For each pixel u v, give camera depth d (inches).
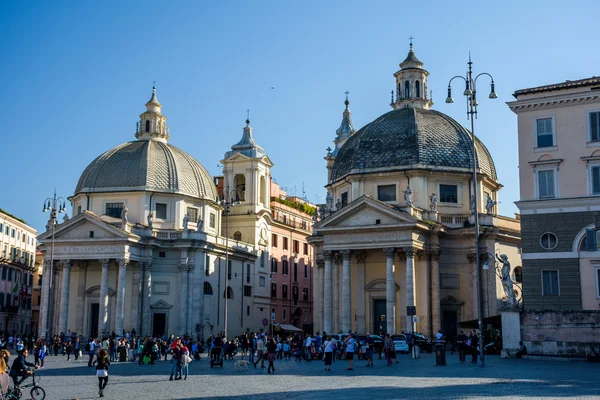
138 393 949.8
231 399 851.4
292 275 3447.3
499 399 777.6
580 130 1646.2
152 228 2578.7
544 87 1676.9
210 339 2199.8
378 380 1087.0
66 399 881.5
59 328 2464.3
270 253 3243.1
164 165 2711.6
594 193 1617.9
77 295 2559.1
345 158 2474.2
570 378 1041.5
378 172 2319.1
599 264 1592.0
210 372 1359.5
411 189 2261.3
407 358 1742.1
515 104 1702.8
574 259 1612.9
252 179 3157.0
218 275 2743.6
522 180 1686.8
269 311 3171.8
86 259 2485.2
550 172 1667.1
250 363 1626.5
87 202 2662.4
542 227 1649.9
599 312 1489.9
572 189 1637.6
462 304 2265.0
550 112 1680.6
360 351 1754.4
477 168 2341.3
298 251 3538.4
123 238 2434.8
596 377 1056.2
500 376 1094.4
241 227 3115.2
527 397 794.8
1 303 3287.4
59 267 2517.2
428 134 2365.9
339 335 2006.6
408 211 2159.2
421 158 2297.0
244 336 2081.7
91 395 930.7
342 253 2228.1
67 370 1481.3
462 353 1515.7
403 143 2345.0
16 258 3518.7
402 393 874.8
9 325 3403.1
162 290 2576.3
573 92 1646.2
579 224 1620.3
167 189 2662.4
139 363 1680.6
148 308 2529.5
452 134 2397.9
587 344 1489.9
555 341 1520.7
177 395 916.0
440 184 2322.8
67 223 2487.7
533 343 1541.6
